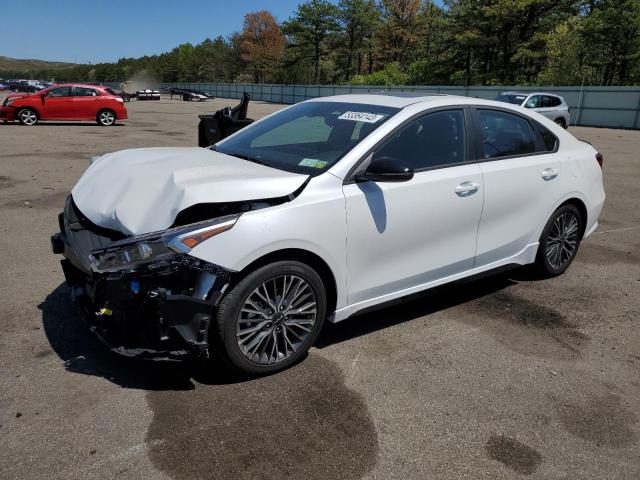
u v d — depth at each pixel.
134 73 128.50
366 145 3.35
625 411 2.95
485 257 4.09
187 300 2.69
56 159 10.95
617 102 28.39
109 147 13.23
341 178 3.20
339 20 71.75
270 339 3.07
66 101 19.16
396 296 3.58
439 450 2.57
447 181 3.66
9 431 2.54
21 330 3.52
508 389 3.11
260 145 3.87
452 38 52.50
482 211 3.92
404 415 2.82
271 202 2.95
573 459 2.55
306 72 75.75
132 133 17.14
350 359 3.35
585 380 3.24
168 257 2.63
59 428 2.58
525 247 4.45
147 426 2.62
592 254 5.73
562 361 3.46
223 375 3.09
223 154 3.76
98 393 2.87
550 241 4.73
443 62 55.62
